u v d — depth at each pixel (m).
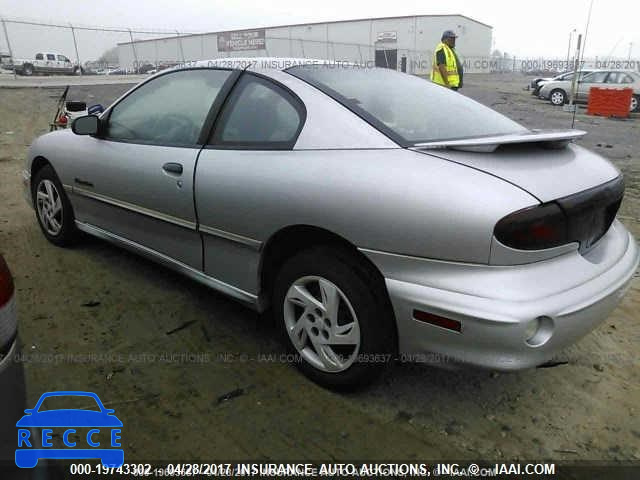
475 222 1.99
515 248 1.99
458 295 2.04
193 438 2.31
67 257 4.14
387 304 2.30
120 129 3.56
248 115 2.82
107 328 3.14
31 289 3.59
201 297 3.54
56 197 4.21
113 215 3.62
